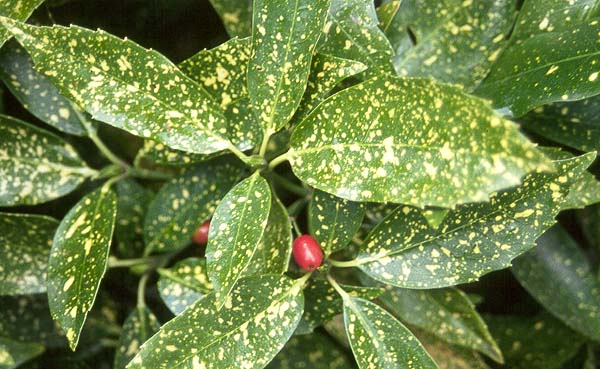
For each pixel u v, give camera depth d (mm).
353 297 641
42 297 737
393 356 629
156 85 619
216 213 607
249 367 616
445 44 681
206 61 628
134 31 739
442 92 569
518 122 702
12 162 684
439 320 689
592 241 750
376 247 640
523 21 666
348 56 644
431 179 573
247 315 621
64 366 740
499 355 680
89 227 655
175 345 610
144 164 729
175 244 681
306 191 697
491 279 772
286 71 614
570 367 772
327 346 729
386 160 588
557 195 610
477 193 557
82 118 691
